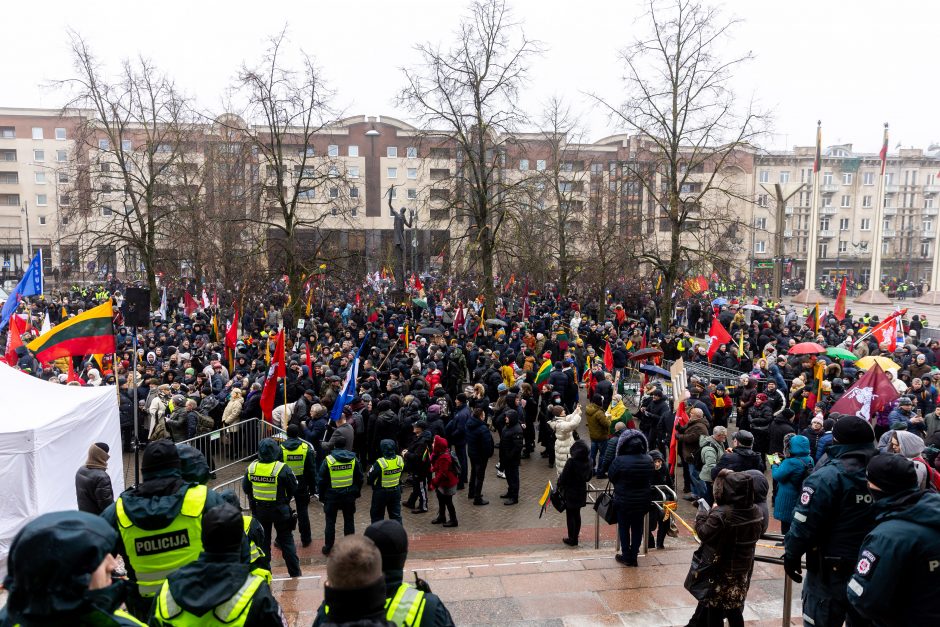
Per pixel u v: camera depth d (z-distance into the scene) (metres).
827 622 4.30
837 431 4.37
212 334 25.53
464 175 28.88
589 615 6.18
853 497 4.18
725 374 18.58
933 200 75.94
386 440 8.94
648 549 8.61
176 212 32.00
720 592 5.16
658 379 15.38
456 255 31.50
